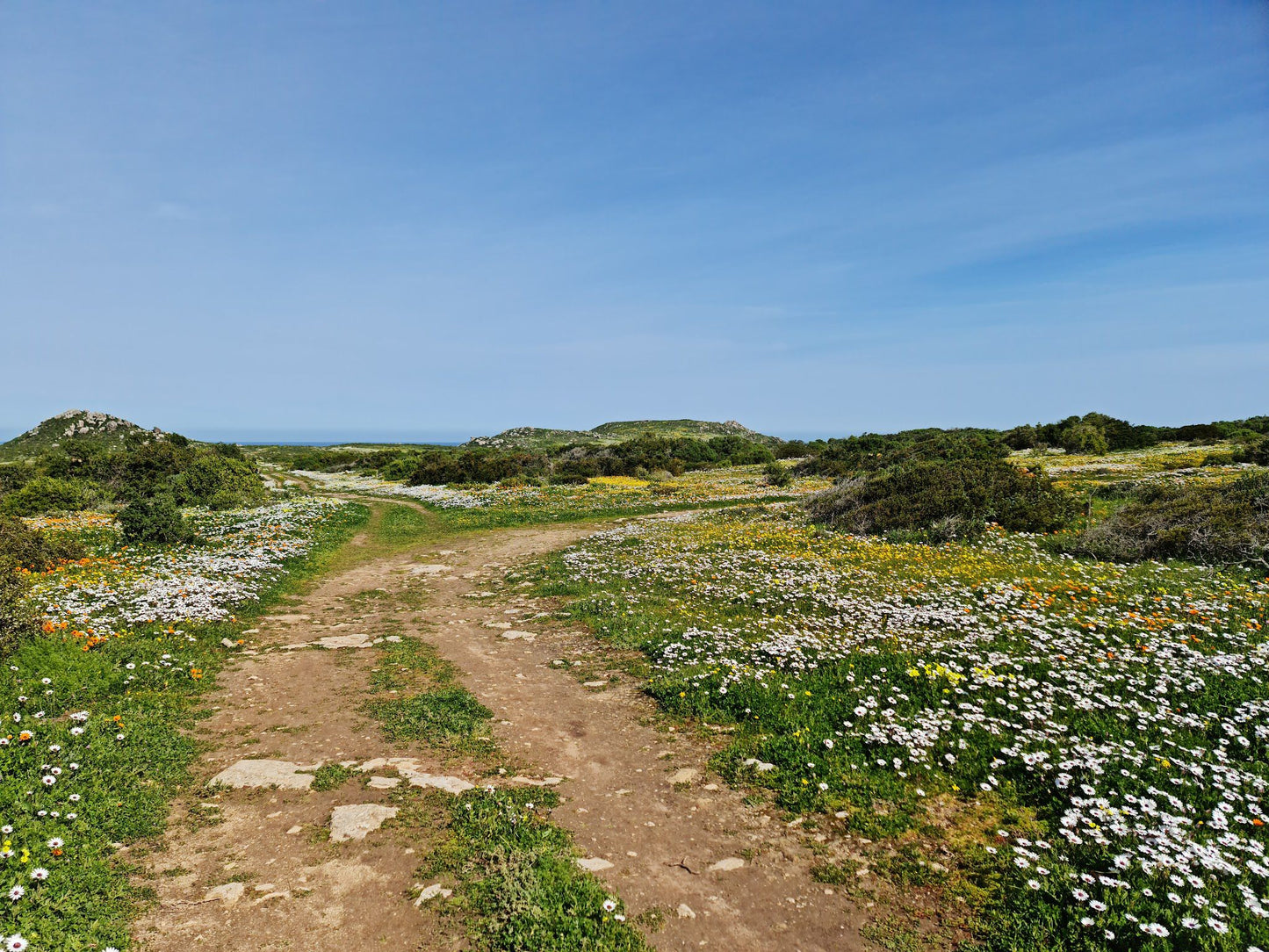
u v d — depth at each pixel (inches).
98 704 346.6
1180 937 177.5
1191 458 1813.5
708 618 539.8
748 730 336.5
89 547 813.9
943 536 817.5
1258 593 483.2
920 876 218.7
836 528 970.1
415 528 1284.4
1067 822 230.5
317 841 240.1
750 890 216.7
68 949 175.0
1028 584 552.7
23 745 277.1
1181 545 644.1
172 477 1601.9
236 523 1163.9
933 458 1507.1
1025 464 1819.6
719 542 905.5
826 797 269.1
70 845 221.5
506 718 368.2
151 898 203.8
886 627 471.5
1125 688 340.5
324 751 320.2
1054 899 199.6
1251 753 275.3
